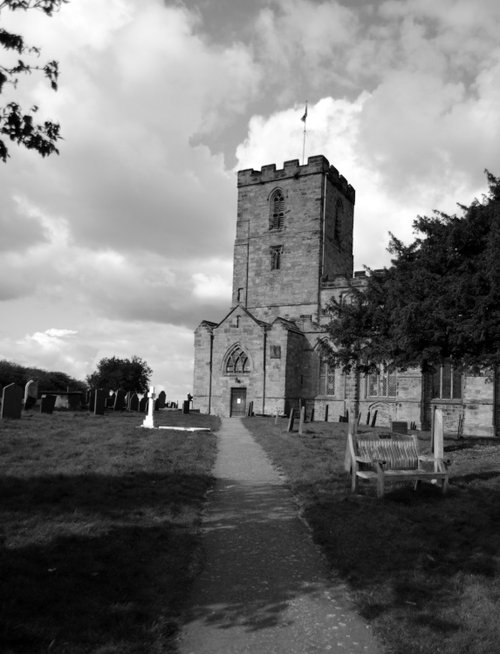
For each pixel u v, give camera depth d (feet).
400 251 92.73
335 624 24.86
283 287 209.56
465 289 72.23
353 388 178.60
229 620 25.09
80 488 43.73
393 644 22.71
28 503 38.73
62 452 60.39
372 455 49.16
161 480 49.98
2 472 48.24
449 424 164.55
